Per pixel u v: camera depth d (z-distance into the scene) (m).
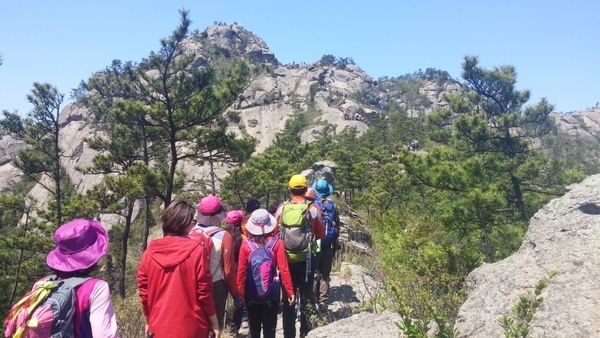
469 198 12.89
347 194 42.53
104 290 2.25
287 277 4.31
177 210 3.01
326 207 5.77
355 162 47.34
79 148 87.06
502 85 27.36
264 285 4.16
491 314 3.10
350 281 7.41
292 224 4.80
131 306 5.74
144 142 25.66
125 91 21.59
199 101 19.75
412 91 172.38
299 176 5.09
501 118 25.20
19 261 23.41
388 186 33.00
